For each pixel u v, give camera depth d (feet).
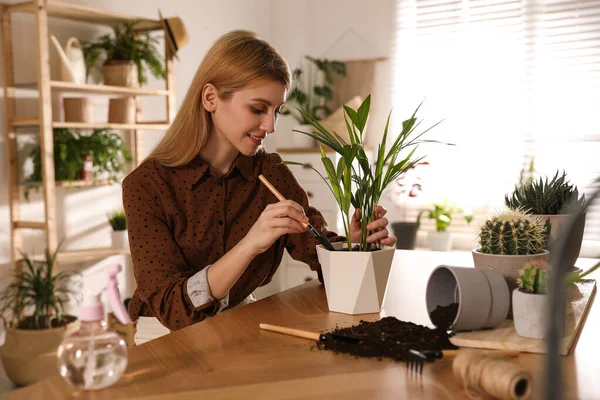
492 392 2.46
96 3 12.00
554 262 1.75
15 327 9.82
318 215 5.80
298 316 3.93
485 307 3.29
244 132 4.96
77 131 11.78
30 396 2.64
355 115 3.98
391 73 15.85
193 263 5.29
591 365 2.92
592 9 13.87
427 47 15.49
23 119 10.48
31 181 10.71
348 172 3.99
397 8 15.74
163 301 4.49
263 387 2.68
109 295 2.75
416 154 15.61
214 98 4.99
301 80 16.58
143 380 2.80
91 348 2.64
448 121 15.37
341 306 4.00
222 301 4.49
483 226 3.95
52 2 10.19
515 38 14.60
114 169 11.76
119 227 11.89
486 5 14.80
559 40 14.20
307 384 2.71
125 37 11.75
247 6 16.11
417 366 2.87
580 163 14.15
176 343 3.36
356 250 4.30
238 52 4.84
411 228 14.61
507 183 14.82
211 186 5.35
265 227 4.20
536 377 2.65
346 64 16.24
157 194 5.15
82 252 11.30
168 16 13.71
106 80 11.76
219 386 2.71
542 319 3.16
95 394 2.64
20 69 10.99
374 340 3.23
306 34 16.72
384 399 2.53
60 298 10.34
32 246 11.26
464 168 15.23
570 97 14.19
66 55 11.10
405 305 4.20
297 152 14.92
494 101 14.90
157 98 13.74
